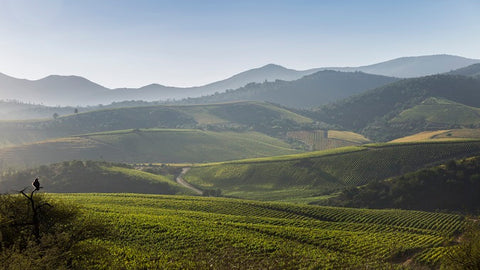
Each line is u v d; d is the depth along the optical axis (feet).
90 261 116.26
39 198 103.09
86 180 485.15
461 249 90.58
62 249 93.09
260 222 256.93
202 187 553.64
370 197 395.96
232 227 219.20
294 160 576.61
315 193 488.44
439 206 359.87
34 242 85.81
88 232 104.63
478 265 87.30
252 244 182.91
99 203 282.36
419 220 307.17
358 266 155.63
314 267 148.56
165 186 503.61
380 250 203.00
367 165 530.27
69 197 308.40
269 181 542.98
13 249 81.76
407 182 390.01
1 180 481.05
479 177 367.45
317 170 544.21
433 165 497.46
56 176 488.85
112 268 115.85
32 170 506.07
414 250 209.15
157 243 170.71
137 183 495.82
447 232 271.08
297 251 177.88
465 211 342.85
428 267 183.73
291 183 530.68
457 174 380.37
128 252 142.72
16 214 98.99
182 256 151.74
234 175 572.92
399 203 373.40
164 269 115.55
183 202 317.83
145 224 196.54
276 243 191.52
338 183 509.76
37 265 79.97
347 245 207.10
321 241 208.85
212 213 274.16
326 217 312.71
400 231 265.54
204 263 108.68
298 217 309.22
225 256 128.98
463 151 520.42
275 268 106.73
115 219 200.85
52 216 103.19
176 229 196.24
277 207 327.26
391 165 520.42
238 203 331.16
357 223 283.79
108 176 496.23
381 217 315.58
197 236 187.21
